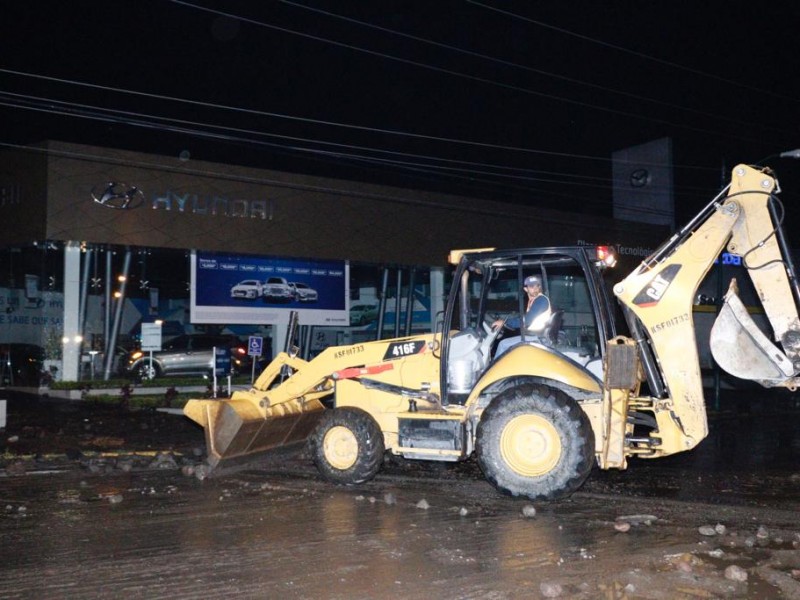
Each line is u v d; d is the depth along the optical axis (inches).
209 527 313.7
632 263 1204.5
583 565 261.4
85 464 468.4
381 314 1075.3
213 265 899.4
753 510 351.3
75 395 837.2
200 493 382.0
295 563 265.0
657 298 354.0
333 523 319.3
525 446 343.3
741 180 356.2
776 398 1102.4
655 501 367.9
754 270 354.3
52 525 319.3
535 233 1112.2
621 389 350.6
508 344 381.7
